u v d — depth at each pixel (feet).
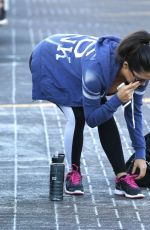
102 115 30.37
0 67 64.39
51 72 32.35
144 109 49.60
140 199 33.01
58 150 40.70
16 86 56.90
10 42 77.05
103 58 30.07
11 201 32.76
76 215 31.07
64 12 100.12
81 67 31.63
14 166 37.93
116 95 30.17
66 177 33.71
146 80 30.81
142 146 32.96
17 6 106.22
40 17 95.25
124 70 29.96
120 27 86.94
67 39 32.53
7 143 42.01
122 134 43.73
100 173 36.70
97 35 81.25
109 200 32.86
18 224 30.07
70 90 32.07
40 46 32.99
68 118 32.53
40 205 32.22
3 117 47.65
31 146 41.42
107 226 29.91
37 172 36.96
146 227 29.86
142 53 29.22
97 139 42.45
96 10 102.27
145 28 86.79
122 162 33.12
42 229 29.55
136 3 110.22
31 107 50.21
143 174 32.91
